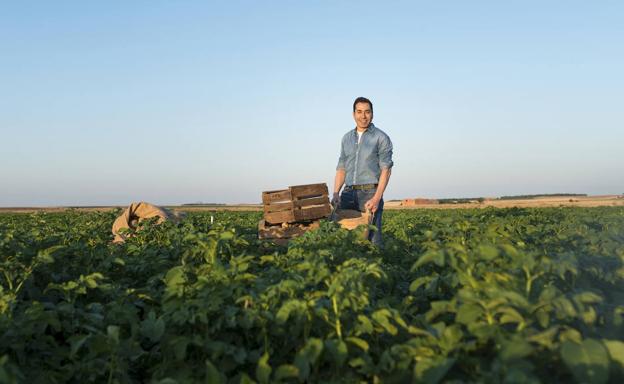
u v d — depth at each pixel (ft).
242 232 35.06
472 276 14.28
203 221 41.57
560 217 52.26
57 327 15.80
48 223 58.34
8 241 22.98
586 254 21.95
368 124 32.42
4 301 16.10
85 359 14.85
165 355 15.21
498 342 11.51
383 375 12.91
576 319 13.83
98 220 53.57
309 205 32.14
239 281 16.98
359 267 17.30
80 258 24.67
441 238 26.18
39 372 14.57
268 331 14.97
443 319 15.78
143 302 19.65
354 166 32.91
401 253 28.55
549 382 11.36
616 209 79.05
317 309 14.06
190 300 15.71
